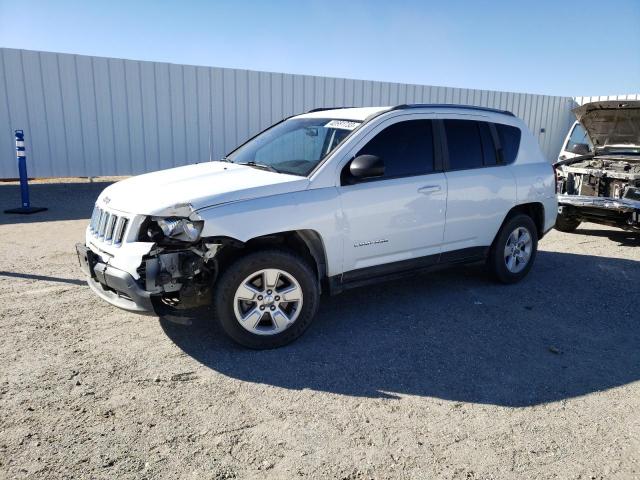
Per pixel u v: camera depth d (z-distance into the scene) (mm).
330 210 4184
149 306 3637
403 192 4617
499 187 5391
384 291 5559
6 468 2635
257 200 3910
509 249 5746
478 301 5305
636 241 8344
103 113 12000
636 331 4656
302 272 4074
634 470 2762
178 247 3738
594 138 8555
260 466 2715
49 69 11344
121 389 3432
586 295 5590
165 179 4363
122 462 2711
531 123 18109
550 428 3125
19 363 3738
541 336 4488
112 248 3863
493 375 3770
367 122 4582
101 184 12844
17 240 7418
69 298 5070
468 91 16312
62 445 2832
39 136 11539
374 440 2961
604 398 3488
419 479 2648
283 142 4996
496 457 2840
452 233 5082
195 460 2746
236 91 13117
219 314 3885
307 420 3145
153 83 12305
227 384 3547
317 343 4242
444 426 3117
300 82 13742
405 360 3973
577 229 9383
